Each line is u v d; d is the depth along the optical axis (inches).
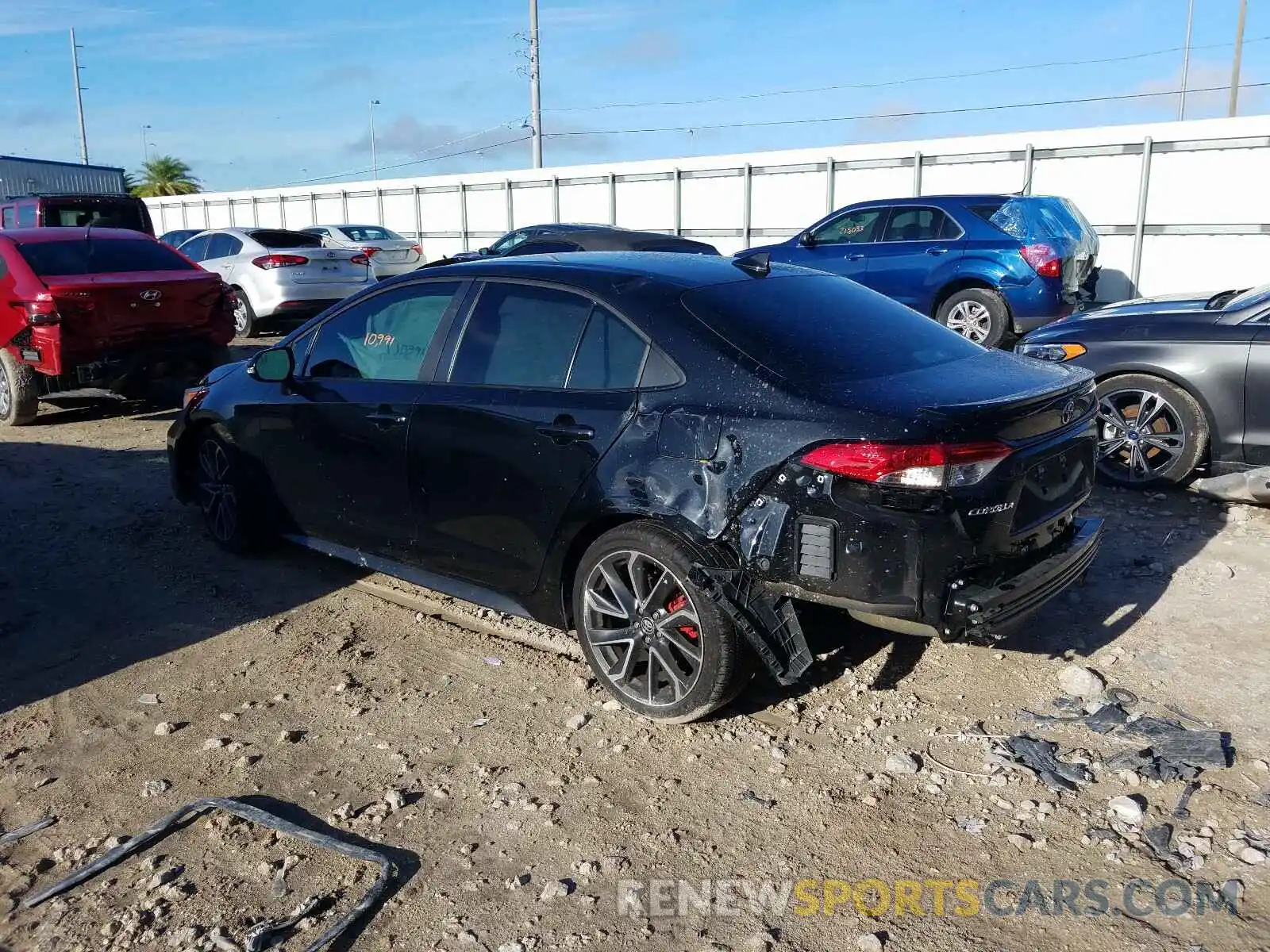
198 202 1250.6
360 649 182.7
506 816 132.4
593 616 158.6
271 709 161.9
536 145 1298.0
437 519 177.2
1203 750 138.7
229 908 116.4
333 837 128.6
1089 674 157.6
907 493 130.6
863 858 121.8
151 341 360.5
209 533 236.1
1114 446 256.7
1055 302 430.6
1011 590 137.9
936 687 161.6
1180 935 107.4
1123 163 565.6
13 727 158.4
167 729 155.3
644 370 152.2
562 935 111.0
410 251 767.7
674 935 110.5
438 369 177.9
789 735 149.7
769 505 138.3
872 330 161.5
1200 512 239.1
